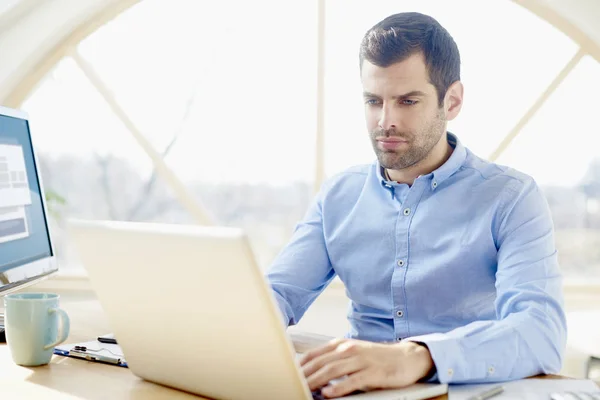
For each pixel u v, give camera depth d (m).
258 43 3.06
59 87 3.08
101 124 3.10
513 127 2.96
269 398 0.92
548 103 2.96
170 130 3.11
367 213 1.58
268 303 0.84
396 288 1.50
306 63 3.04
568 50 2.94
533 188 1.44
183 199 3.09
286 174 3.09
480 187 1.47
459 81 1.48
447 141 1.59
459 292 1.46
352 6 3.00
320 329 2.68
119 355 1.21
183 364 0.99
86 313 1.63
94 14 3.00
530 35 2.94
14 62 2.88
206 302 0.89
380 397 0.96
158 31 3.10
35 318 1.16
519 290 1.27
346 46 3.01
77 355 1.23
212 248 0.84
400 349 1.03
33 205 1.56
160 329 0.98
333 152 3.05
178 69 3.10
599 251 2.97
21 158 1.54
